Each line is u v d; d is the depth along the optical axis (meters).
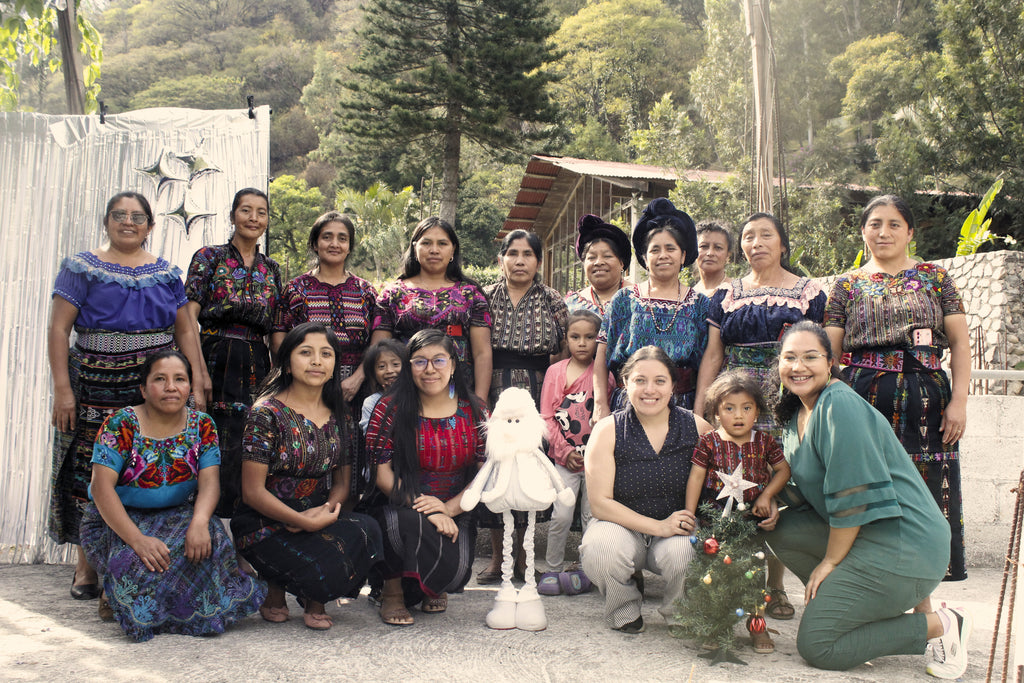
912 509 2.89
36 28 5.26
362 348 4.27
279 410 3.36
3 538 4.41
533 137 22.97
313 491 3.47
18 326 4.54
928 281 3.44
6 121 4.67
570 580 3.88
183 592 3.12
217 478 3.38
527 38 22.19
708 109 29.81
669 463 3.36
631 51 50.72
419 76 21.36
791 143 35.72
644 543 3.30
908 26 41.59
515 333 4.39
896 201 3.50
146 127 4.85
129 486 3.23
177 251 4.83
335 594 3.19
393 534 3.33
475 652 2.94
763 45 6.34
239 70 71.44
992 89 16.92
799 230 14.76
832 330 3.58
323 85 65.06
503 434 3.35
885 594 2.83
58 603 3.56
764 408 3.29
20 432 4.45
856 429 2.89
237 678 2.59
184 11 82.50
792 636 3.27
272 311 4.12
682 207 13.62
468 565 3.44
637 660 2.89
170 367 3.23
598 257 4.73
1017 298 9.73
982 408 4.73
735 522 3.03
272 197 45.97
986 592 4.06
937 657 2.84
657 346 3.78
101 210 4.72
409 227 32.78
